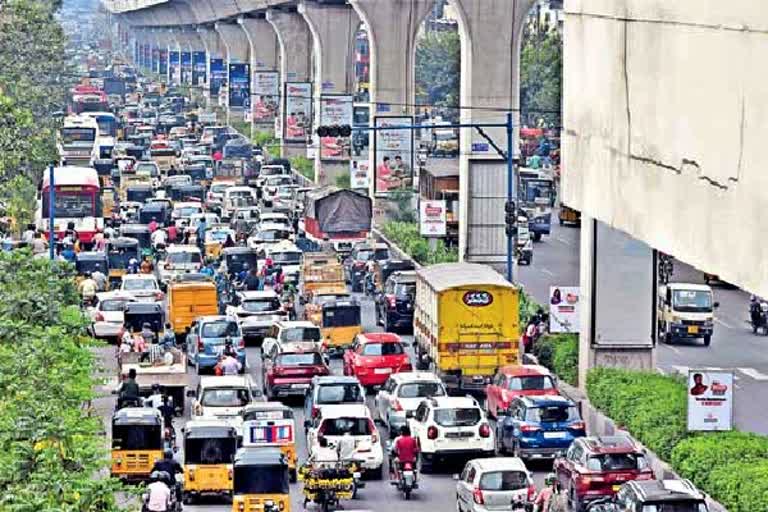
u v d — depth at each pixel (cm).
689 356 14025
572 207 7869
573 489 9000
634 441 9744
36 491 7150
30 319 10906
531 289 16975
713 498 8912
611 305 11925
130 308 13712
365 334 12938
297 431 11481
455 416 10412
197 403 10950
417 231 18988
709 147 5847
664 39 6366
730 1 5644
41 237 18550
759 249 5369
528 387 11125
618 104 7006
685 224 6106
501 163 17412
